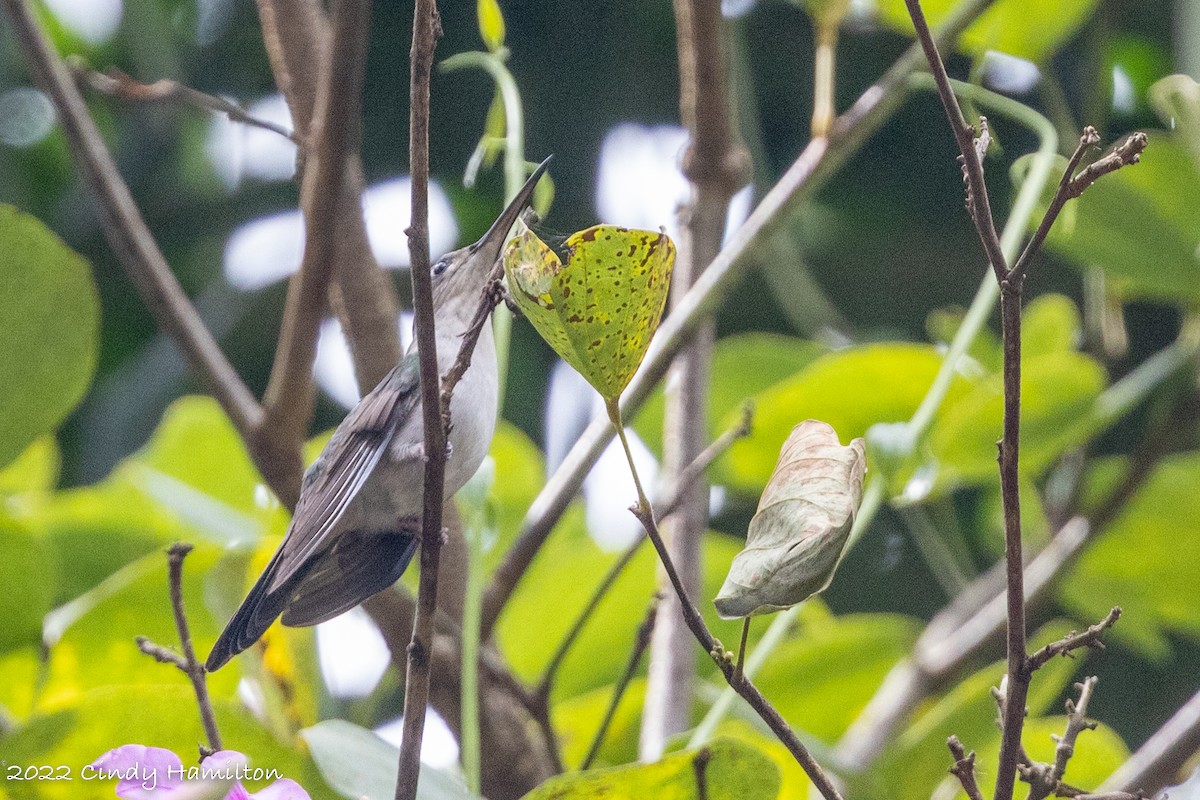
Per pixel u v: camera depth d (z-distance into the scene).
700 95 7.27
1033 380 7.66
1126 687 11.44
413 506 6.43
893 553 11.80
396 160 11.73
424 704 4.07
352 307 6.68
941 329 9.11
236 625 5.40
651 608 5.66
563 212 11.48
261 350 12.49
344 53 5.71
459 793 4.81
